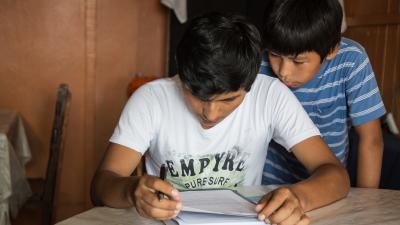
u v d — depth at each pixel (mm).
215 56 1062
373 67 2980
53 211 2342
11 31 3275
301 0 1311
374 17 2938
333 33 1339
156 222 1043
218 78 1062
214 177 1379
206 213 1032
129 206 1095
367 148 1499
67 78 3383
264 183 1622
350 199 1248
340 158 1586
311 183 1166
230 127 1368
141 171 1473
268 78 1419
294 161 1573
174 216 986
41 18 3297
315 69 1362
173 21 3238
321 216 1104
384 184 2408
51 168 2289
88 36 3369
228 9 3189
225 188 1301
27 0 3266
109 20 3406
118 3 3404
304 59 1319
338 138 1561
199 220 991
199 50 1074
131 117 1314
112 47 3438
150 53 3500
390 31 2834
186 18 3154
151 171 1449
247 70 1101
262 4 3094
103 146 3488
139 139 1294
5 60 3295
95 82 3439
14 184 2141
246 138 1381
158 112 1352
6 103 3330
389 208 1178
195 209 1028
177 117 1351
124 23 3430
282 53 1330
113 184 1131
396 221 1083
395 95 2783
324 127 1541
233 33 1101
